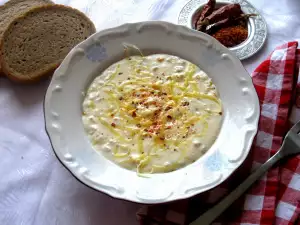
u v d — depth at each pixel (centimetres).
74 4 43
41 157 32
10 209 30
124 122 32
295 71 34
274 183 29
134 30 35
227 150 30
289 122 33
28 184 31
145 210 28
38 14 39
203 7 41
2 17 41
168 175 29
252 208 28
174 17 42
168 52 36
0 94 36
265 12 42
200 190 27
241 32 39
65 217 29
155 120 32
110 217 29
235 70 33
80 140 31
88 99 33
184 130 31
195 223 27
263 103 33
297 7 42
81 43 34
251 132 30
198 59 35
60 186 31
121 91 34
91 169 29
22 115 35
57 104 32
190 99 33
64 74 33
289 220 28
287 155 30
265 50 38
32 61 37
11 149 33
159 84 34
